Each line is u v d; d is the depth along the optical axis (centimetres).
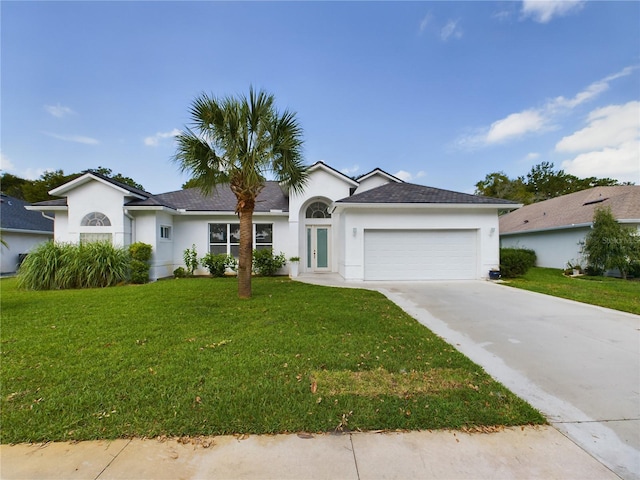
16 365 384
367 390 323
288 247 1531
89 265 1098
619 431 262
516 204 1195
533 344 492
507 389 332
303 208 1521
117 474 208
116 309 692
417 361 405
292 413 277
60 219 1358
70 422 263
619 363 413
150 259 1303
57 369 371
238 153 805
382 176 1689
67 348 444
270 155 830
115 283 1152
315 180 1464
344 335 510
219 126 793
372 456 227
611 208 1566
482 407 291
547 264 1923
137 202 1320
